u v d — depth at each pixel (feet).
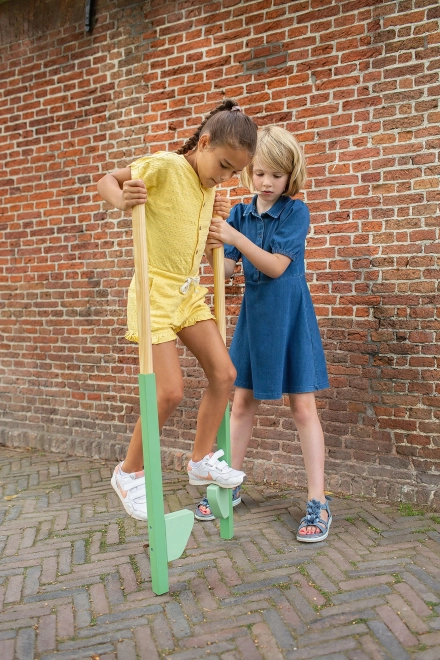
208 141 6.56
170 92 12.31
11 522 9.21
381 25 9.95
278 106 10.97
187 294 7.21
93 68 13.29
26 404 14.64
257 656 5.42
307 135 10.66
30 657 5.50
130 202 6.23
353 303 10.30
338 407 10.44
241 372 9.09
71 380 13.91
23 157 14.43
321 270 10.57
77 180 13.65
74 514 9.52
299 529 8.09
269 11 11.02
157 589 6.60
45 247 14.20
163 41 12.33
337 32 10.34
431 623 5.87
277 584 6.76
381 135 10.00
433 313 9.66
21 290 14.65
